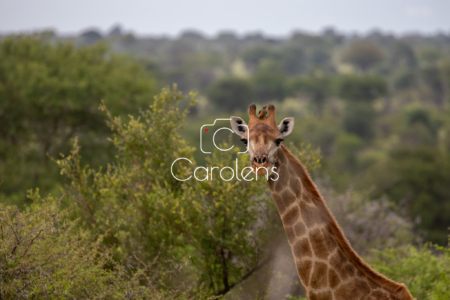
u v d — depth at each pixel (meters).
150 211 8.91
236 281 9.02
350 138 67.94
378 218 14.14
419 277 9.65
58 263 6.49
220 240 8.59
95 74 26.41
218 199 8.77
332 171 33.41
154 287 7.53
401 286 6.01
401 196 31.16
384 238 13.03
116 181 9.16
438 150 40.31
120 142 9.73
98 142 26.38
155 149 9.68
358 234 13.04
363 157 60.66
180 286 8.16
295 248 6.38
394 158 39.56
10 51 26.20
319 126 79.62
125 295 6.81
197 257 9.10
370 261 12.12
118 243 8.72
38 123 25.70
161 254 8.69
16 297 6.20
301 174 6.50
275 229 9.05
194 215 8.72
